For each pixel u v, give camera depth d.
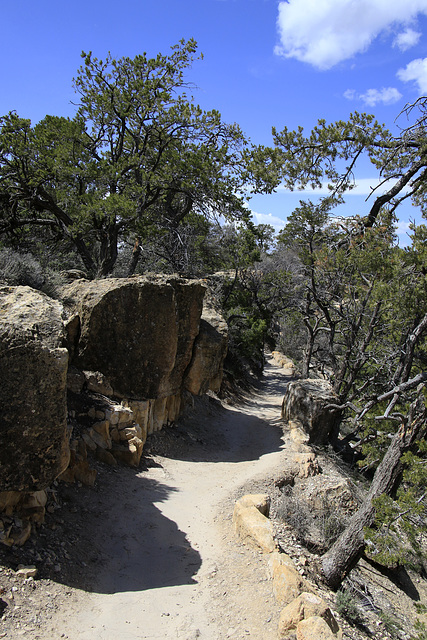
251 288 37.38
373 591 10.73
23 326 6.52
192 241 27.08
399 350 14.98
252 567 7.64
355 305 17.91
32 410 6.40
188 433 15.66
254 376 34.34
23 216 24.78
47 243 26.34
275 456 14.81
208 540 8.64
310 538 10.58
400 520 9.50
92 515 8.40
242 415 21.64
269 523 8.76
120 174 22.19
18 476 6.40
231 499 10.66
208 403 20.78
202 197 23.50
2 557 6.16
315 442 17.20
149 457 12.41
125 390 12.62
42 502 7.23
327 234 19.62
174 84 23.27
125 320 12.42
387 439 14.26
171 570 7.51
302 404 17.52
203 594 6.92
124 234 26.09
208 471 12.73
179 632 5.97
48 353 6.46
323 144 17.83
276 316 45.38
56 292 13.77
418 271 14.84
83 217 20.61
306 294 28.66
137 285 12.43
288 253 40.16
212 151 23.48
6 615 5.36
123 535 8.20
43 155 21.52
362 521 9.70
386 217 17.23
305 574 8.91
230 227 33.84
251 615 6.44
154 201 24.52
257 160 19.59
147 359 12.67
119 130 23.80
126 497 9.56
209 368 15.34
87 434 10.52
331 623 6.25
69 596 6.16
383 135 17.30
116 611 6.20
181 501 10.20
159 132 22.91
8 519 6.64
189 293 14.04
